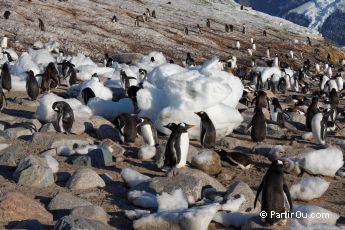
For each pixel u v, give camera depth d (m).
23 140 13.20
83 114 16.02
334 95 23.95
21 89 22.52
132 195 9.00
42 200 8.77
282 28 93.06
